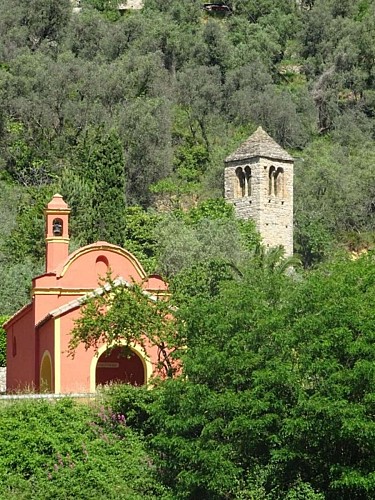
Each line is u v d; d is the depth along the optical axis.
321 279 93.81
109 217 188.62
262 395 88.19
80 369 102.19
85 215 186.00
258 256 168.12
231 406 87.75
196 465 89.44
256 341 90.25
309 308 91.50
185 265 183.12
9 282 166.62
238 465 89.69
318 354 88.00
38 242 185.00
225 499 89.38
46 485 88.12
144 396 94.06
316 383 89.44
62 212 115.38
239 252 192.00
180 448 88.69
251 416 87.75
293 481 89.19
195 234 194.50
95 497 87.94
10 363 122.38
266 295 95.94
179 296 100.19
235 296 93.00
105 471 90.00
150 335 96.44
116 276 107.81
